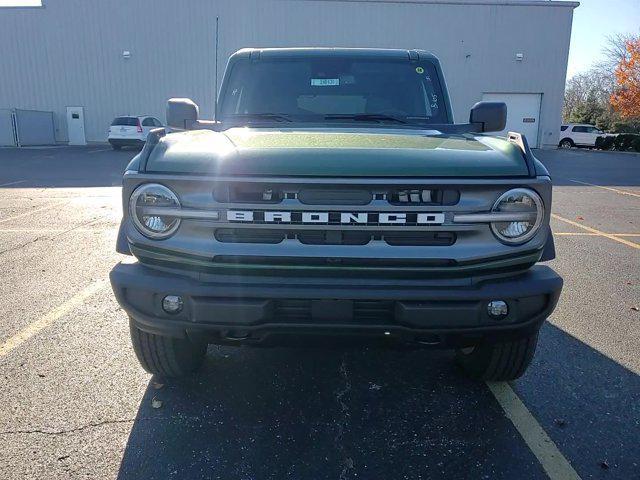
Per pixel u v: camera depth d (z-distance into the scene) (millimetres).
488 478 2529
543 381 3475
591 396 3287
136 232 2627
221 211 2520
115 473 2531
